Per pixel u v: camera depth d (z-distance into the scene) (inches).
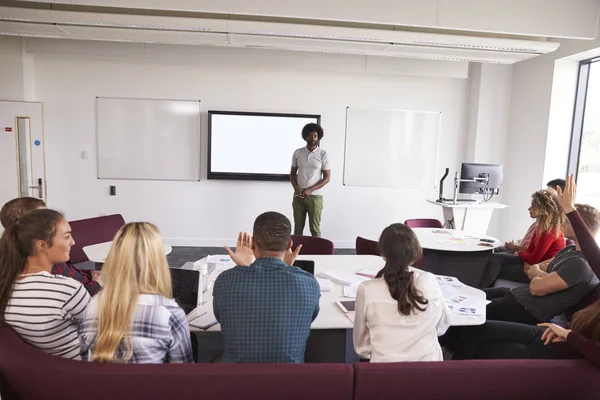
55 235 61.2
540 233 116.8
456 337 96.7
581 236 72.1
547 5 144.7
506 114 224.2
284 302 55.6
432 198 237.9
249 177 223.6
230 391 47.2
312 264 87.0
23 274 58.8
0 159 201.3
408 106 229.6
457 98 231.9
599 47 168.4
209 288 84.9
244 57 205.8
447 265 134.6
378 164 231.6
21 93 201.2
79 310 58.3
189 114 218.8
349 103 225.9
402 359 58.6
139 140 217.8
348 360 98.7
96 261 103.6
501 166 183.2
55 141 213.2
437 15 140.7
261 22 150.0
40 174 208.5
